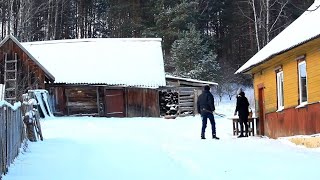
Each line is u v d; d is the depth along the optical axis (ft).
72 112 112.16
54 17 182.19
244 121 68.69
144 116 114.52
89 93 113.29
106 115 112.47
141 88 114.83
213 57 159.12
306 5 155.02
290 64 59.47
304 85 56.03
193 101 119.24
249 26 176.04
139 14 180.24
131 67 119.34
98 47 125.70
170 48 168.14
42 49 125.49
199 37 161.48
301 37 51.44
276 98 65.26
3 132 29.84
